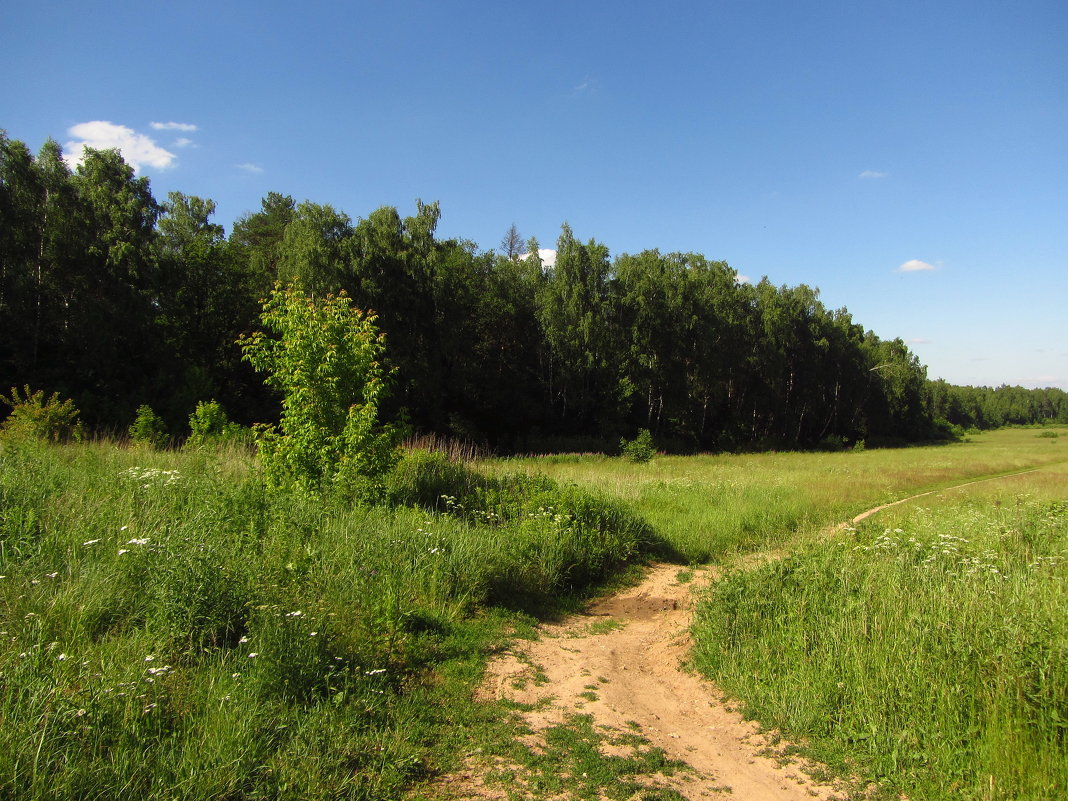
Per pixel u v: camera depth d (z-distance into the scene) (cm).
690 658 568
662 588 850
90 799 282
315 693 403
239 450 1314
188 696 376
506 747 389
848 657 467
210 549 532
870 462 3288
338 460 912
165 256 3362
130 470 851
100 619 454
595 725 432
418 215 3916
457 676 493
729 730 435
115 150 3244
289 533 663
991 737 365
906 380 7506
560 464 2634
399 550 691
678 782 362
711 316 4881
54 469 857
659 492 1459
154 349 3014
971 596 497
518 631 621
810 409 6288
